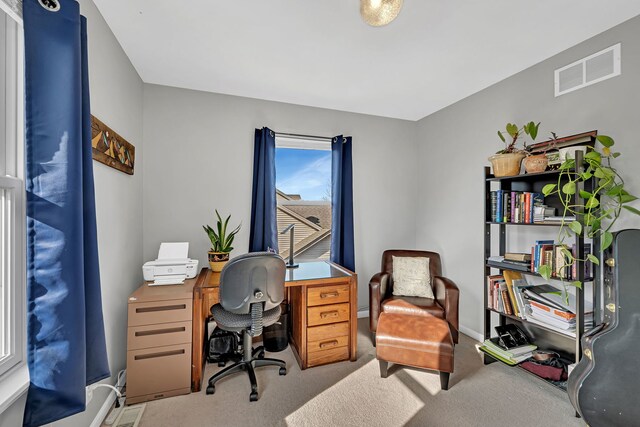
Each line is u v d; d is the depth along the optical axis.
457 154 2.84
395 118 3.31
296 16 1.60
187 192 2.52
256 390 1.75
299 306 2.19
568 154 1.69
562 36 1.80
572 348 1.93
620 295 1.26
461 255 2.80
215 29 1.71
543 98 2.09
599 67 1.77
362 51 1.96
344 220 2.98
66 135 0.99
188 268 2.09
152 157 2.42
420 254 2.85
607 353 1.23
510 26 1.69
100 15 1.54
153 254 2.42
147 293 1.81
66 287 0.98
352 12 1.56
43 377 0.94
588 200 1.63
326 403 1.71
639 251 1.29
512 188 2.28
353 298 2.23
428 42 1.85
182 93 2.51
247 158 2.71
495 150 2.46
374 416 1.60
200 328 1.85
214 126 2.60
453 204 2.90
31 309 0.93
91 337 1.19
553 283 2.10
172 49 1.92
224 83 2.43
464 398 1.75
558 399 1.73
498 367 2.10
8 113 0.99
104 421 1.55
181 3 1.49
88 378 1.18
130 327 1.71
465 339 2.62
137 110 2.23
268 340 2.42
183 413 1.62
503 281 2.17
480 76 2.33
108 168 1.64
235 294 1.73
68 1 1.00
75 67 1.02
